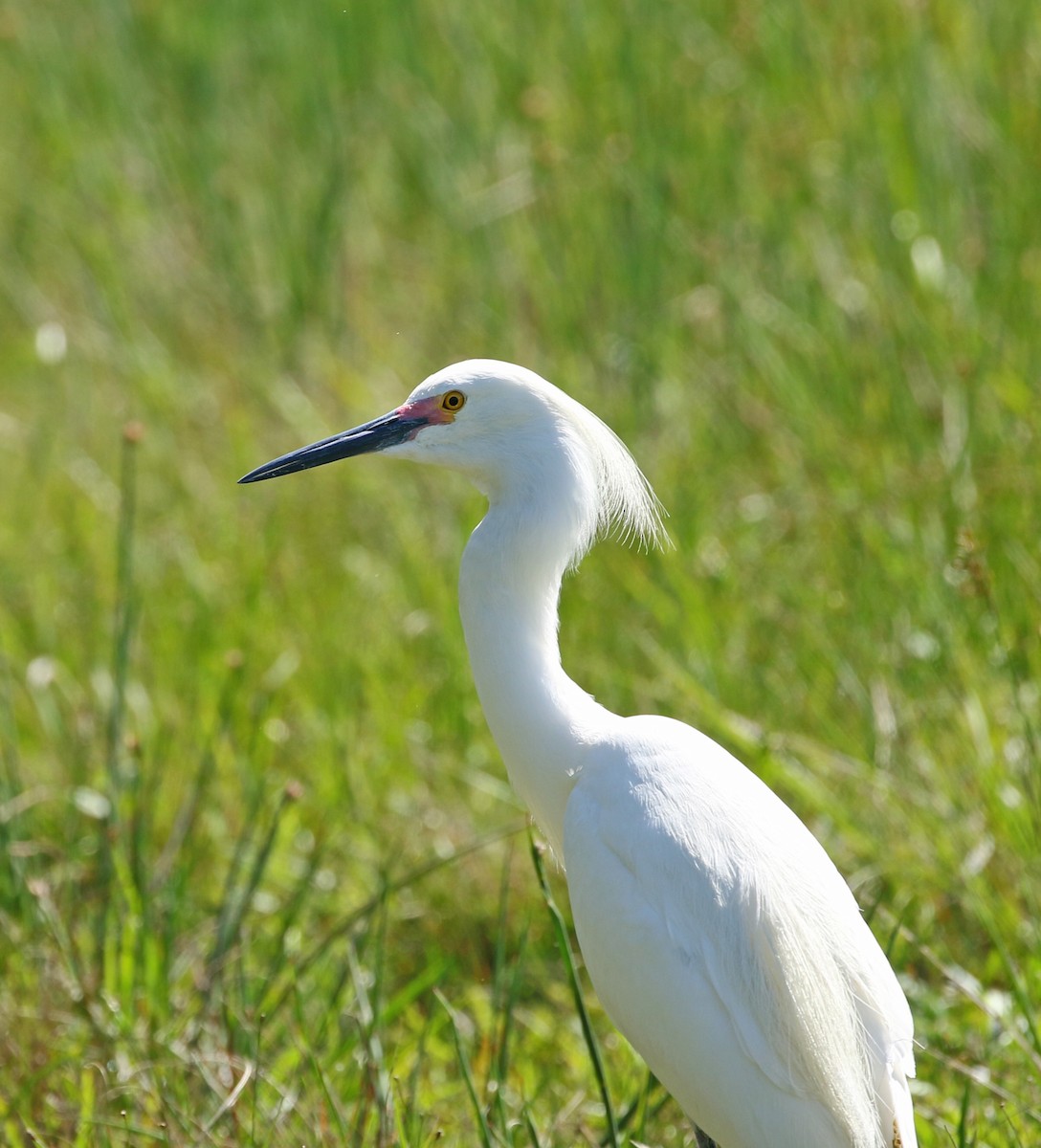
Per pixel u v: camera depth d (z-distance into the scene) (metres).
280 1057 7.32
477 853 9.16
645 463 11.28
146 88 16.44
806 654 9.41
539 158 13.33
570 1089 7.55
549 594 6.55
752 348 11.73
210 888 9.20
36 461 13.96
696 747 6.23
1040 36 12.84
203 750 9.86
